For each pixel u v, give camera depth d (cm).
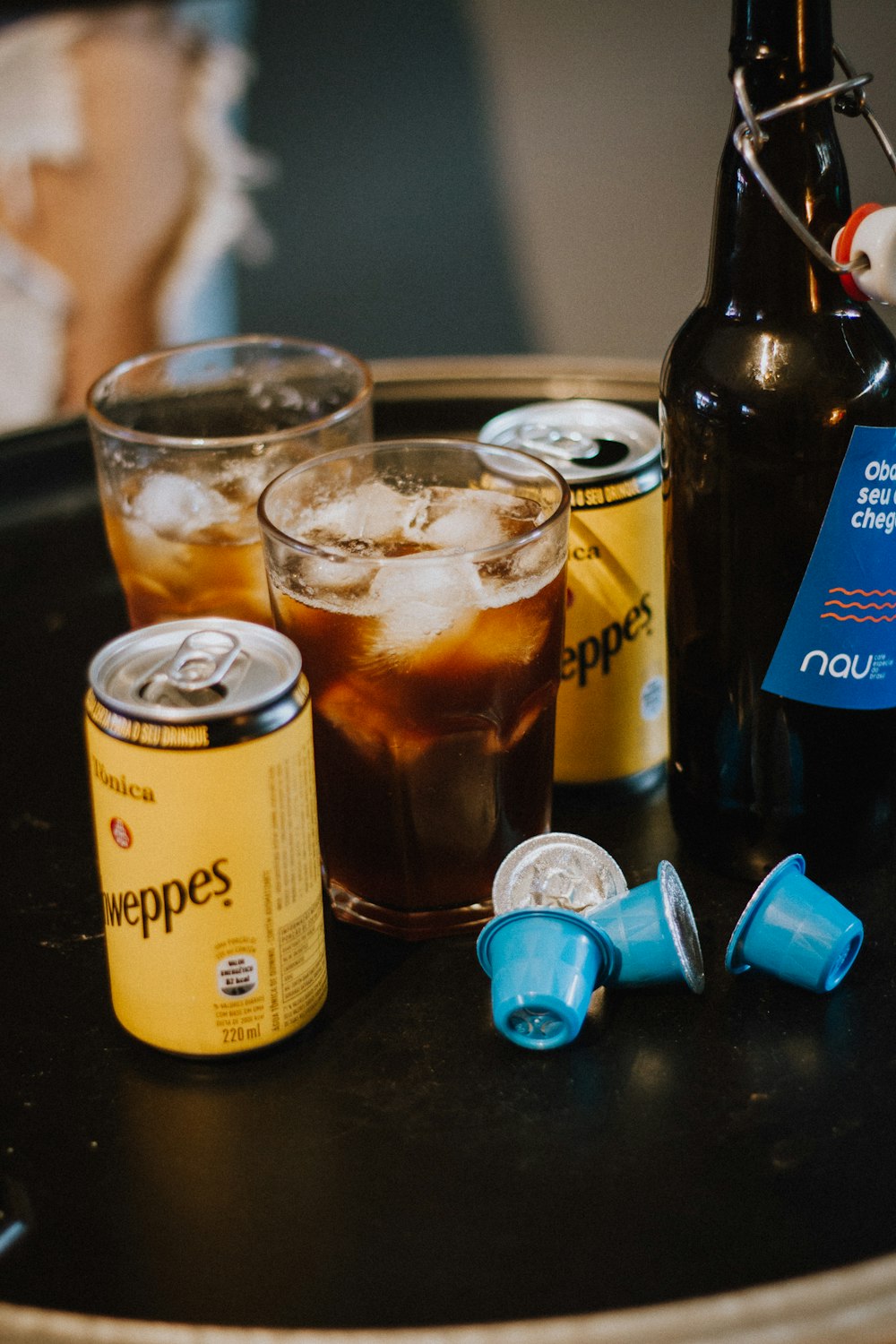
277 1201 62
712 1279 59
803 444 67
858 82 65
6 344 220
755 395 67
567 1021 65
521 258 238
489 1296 59
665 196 243
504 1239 60
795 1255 60
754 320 67
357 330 225
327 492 71
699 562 70
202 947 64
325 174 247
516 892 68
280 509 69
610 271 229
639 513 72
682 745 73
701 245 235
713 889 72
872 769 70
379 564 65
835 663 68
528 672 67
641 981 67
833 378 66
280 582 67
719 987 69
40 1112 65
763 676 69
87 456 98
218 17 244
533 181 248
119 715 62
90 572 91
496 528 69
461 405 99
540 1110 64
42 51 227
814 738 70
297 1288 59
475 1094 65
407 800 68
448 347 219
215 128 241
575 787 76
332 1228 61
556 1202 61
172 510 74
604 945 67
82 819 76
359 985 69
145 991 65
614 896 69
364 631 66
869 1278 58
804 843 71
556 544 67
